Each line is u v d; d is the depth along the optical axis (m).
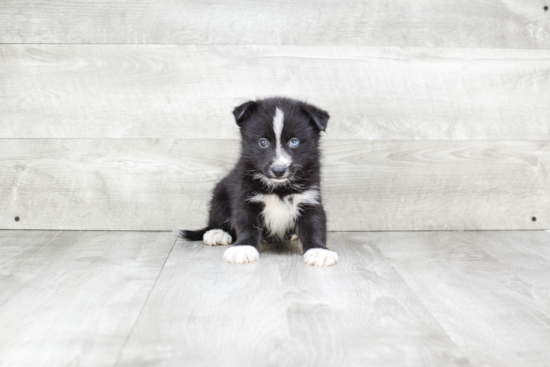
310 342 0.73
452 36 1.20
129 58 1.17
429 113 1.21
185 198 1.21
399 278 0.92
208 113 1.19
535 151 1.22
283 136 1.04
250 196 1.07
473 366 0.68
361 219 1.22
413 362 0.69
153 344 0.72
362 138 1.20
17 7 1.15
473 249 1.08
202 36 1.17
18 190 1.19
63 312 0.80
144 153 1.19
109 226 1.21
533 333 0.75
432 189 1.22
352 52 1.19
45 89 1.17
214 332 0.75
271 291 0.86
